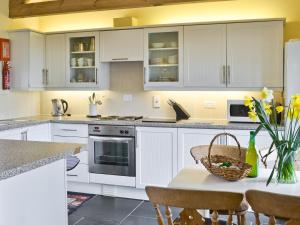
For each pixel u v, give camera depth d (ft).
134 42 14.24
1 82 15.12
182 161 12.75
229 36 12.96
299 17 13.30
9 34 15.34
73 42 15.47
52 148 6.99
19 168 5.39
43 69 15.78
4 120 14.75
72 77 15.56
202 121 13.55
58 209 6.97
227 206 4.90
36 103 17.02
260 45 12.61
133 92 15.53
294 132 6.25
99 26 15.99
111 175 13.71
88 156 14.01
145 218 11.35
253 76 12.75
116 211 12.02
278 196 4.56
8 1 15.47
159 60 14.16
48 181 6.61
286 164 6.42
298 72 11.18
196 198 4.98
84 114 16.39
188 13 14.64
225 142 12.21
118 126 13.50
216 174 6.77
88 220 11.18
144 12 15.24
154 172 13.12
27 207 6.02
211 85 13.28
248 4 13.87
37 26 16.84
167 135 12.91
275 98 13.28
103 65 15.25
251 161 6.91
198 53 13.38
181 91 14.75
